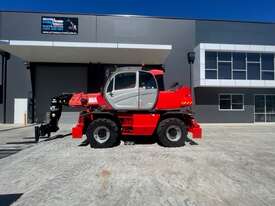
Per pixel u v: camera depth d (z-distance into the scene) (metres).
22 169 7.75
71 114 24.34
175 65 25.42
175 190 6.03
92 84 25.00
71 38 24.38
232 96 25.80
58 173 7.34
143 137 13.16
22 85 24.34
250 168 7.82
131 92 11.33
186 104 11.59
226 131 18.08
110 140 11.00
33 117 24.27
